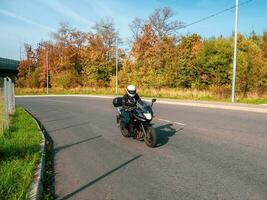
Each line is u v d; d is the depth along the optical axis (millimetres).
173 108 22969
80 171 7547
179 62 45656
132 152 9328
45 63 76562
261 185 6238
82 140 11484
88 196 5953
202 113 19125
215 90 33188
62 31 75125
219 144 10031
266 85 33531
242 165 7617
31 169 6906
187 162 8031
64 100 36375
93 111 21984
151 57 54156
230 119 15984
